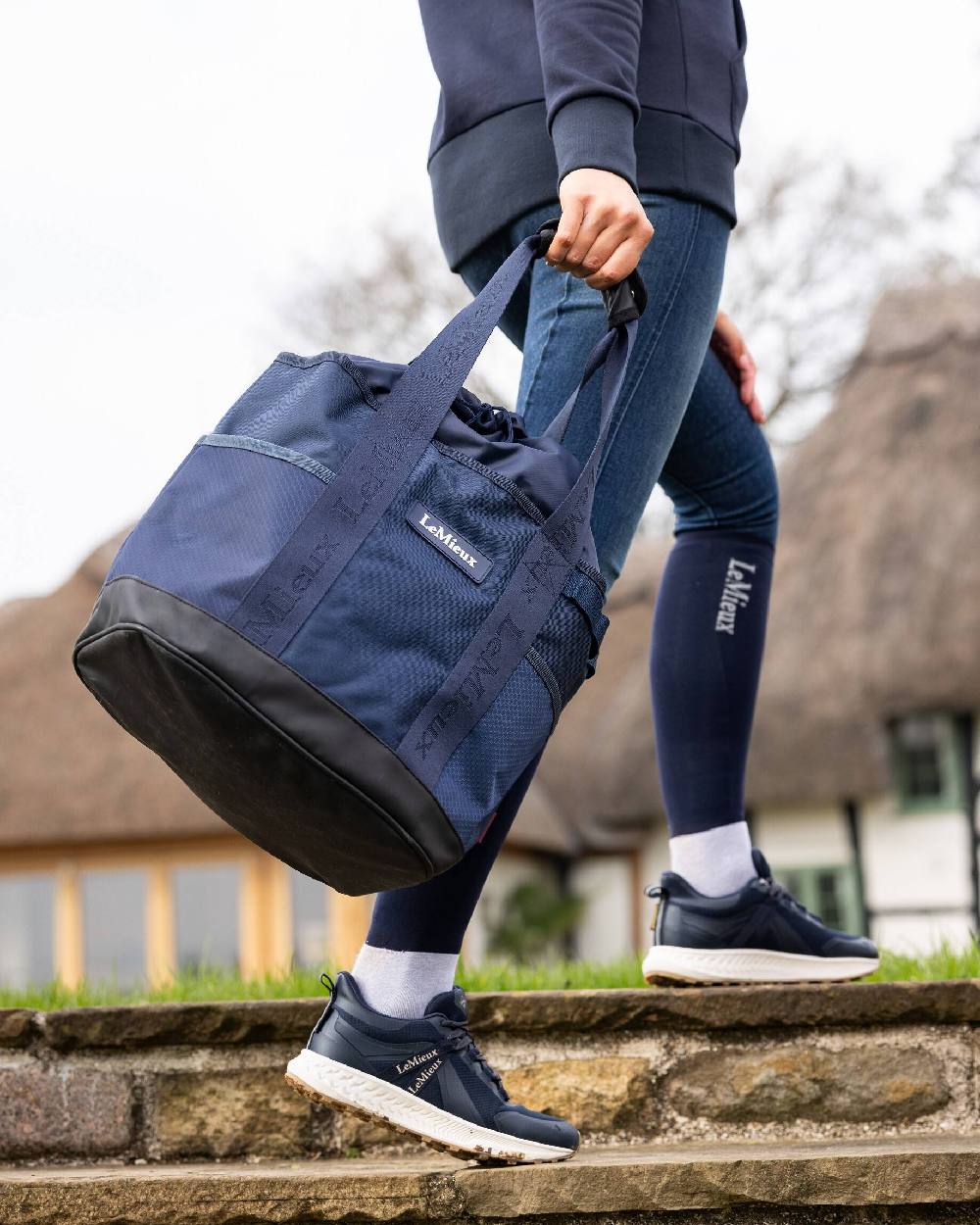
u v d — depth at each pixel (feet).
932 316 42.96
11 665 41.60
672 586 6.72
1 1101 6.59
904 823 37.63
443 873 5.16
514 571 4.55
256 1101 6.54
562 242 4.92
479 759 4.41
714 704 6.57
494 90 5.63
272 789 4.19
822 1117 6.39
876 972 7.22
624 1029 6.48
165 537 4.30
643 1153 5.75
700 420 6.40
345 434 4.49
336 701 4.15
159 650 4.06
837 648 37.37
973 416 39.86
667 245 5.42
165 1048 6.61
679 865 6.67
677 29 5.60
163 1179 5.33
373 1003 5.20
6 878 40.37
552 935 38.70
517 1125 5.23
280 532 4.25
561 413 5.07
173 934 38.78
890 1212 5.16
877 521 38.70
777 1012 6.38
